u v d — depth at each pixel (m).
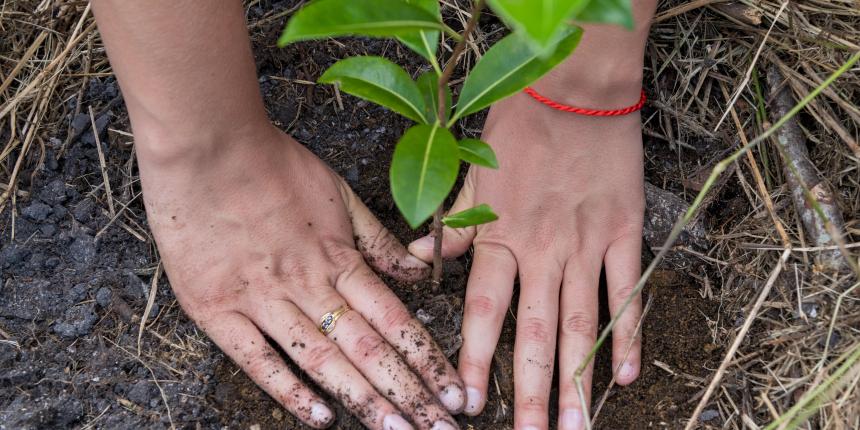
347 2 0.57
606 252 0.76
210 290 0.74
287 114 0.82
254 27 0.84
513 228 0.75
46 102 0.81
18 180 0.80
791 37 0.79
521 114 0.75
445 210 0.80
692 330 0.76
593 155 0.75
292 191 0.74
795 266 0.74
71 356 0.75
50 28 0.83
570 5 0.44
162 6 0.65
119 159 0.81
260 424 0.73
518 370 0.73
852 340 0.71
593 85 0.73
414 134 0.61
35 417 0.72
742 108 0.80
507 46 0.63
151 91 0.68
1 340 0.75
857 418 0.68
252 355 0.73
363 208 0.77
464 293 0.77
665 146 0.82
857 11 0.79
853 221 0.75
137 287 0.77
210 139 0.70
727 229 0.78
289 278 0.74
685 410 0.74
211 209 0.72
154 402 0.73
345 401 0.71
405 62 0.83
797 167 0.76
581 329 0.74
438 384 0.72
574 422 0.72
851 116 0.77
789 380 0.72
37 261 0.78
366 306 0.74
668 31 0.81
